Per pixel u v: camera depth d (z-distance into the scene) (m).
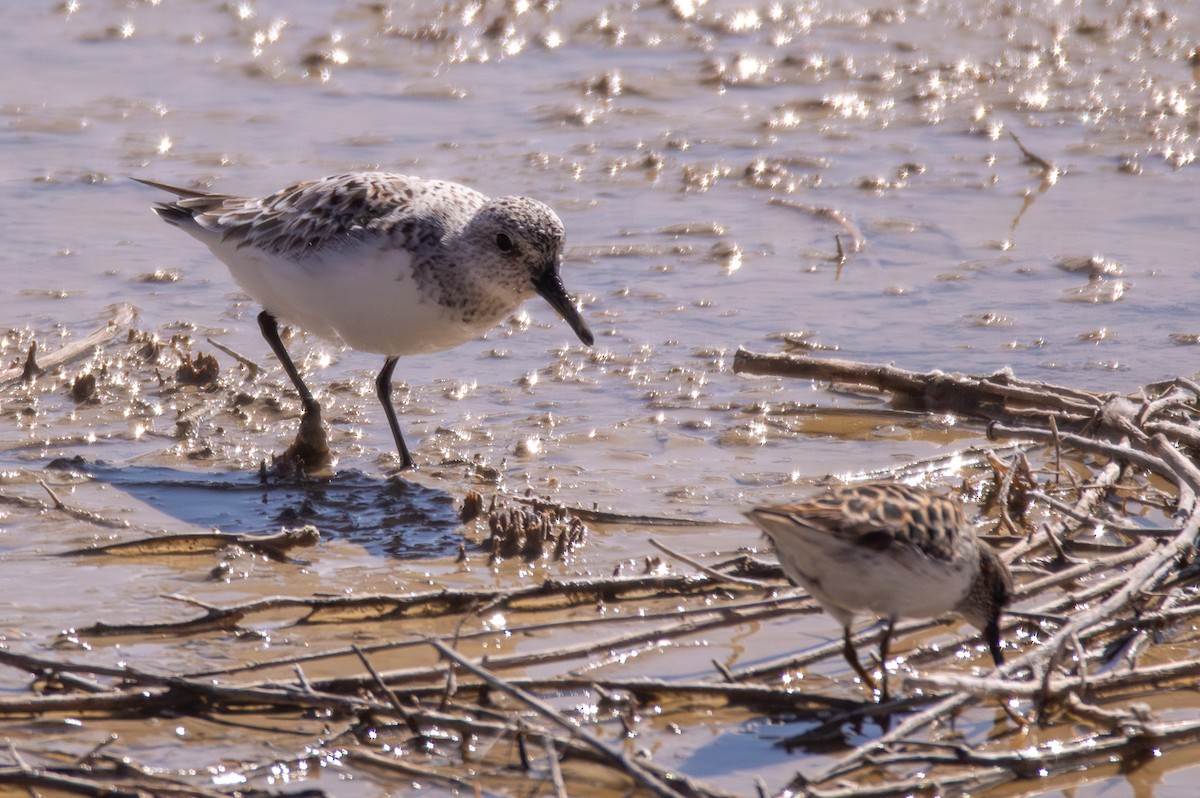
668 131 21.56
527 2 28.53
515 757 7.62
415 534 10.58
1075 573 9.03
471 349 14.57
